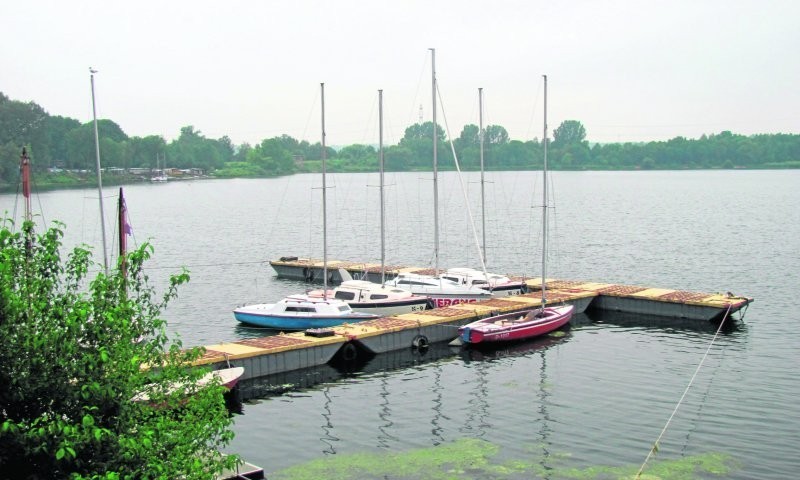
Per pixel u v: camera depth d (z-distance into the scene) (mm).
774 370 45312
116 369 18219
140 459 17750
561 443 34094
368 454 33312
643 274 85688
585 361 48375
